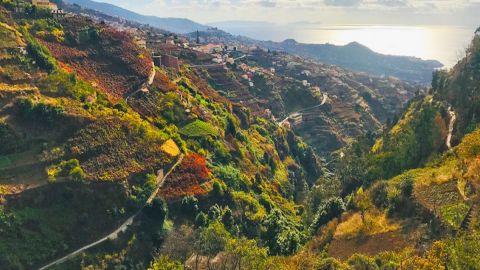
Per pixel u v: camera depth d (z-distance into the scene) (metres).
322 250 77.94
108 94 113.75
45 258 75.50
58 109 91.38
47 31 122.69
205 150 119.94
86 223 83.00
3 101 87.81
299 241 89.94
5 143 83.44
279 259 70.75
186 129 122.44
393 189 84.06
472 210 67.06
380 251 68.75
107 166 90.75
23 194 79.12
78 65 119.38
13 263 71.75
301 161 198.62
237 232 96.88
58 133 89.88
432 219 69.31
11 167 81.56
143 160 97.62
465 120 112.81
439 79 164.12
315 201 123.62
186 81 157.88
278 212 107.94
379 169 110.75
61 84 99.12
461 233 59.12
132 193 91.38
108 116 100.00
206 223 94.62
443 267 47.34
